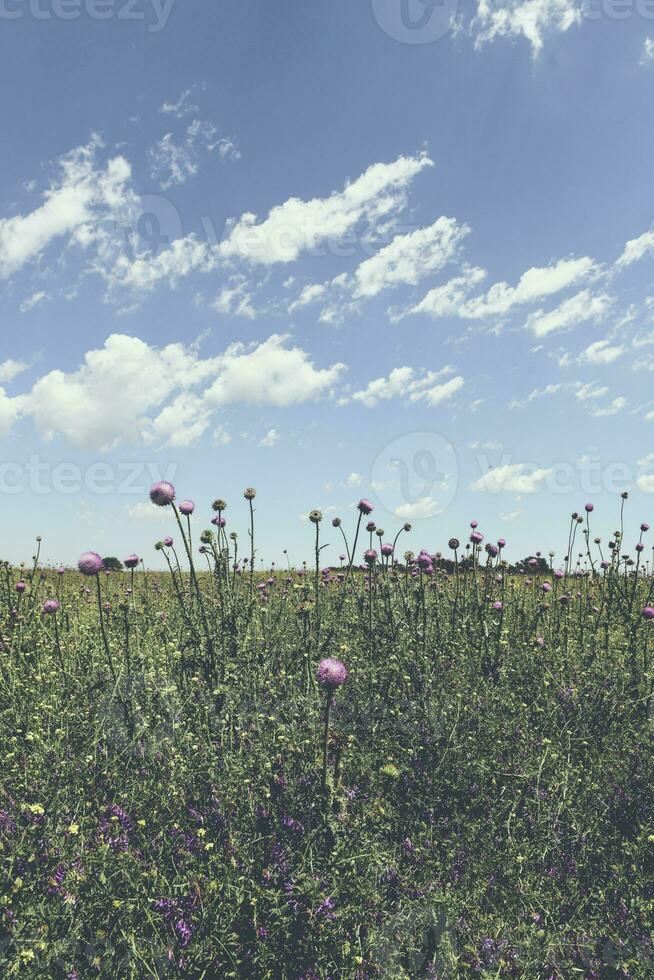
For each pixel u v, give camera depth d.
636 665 5.16
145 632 5.63
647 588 7.22
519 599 7.11
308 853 3.11
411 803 3.62
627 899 3.17
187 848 3.18
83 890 2.80
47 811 3.13
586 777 3.89
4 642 5.34
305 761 3.65
